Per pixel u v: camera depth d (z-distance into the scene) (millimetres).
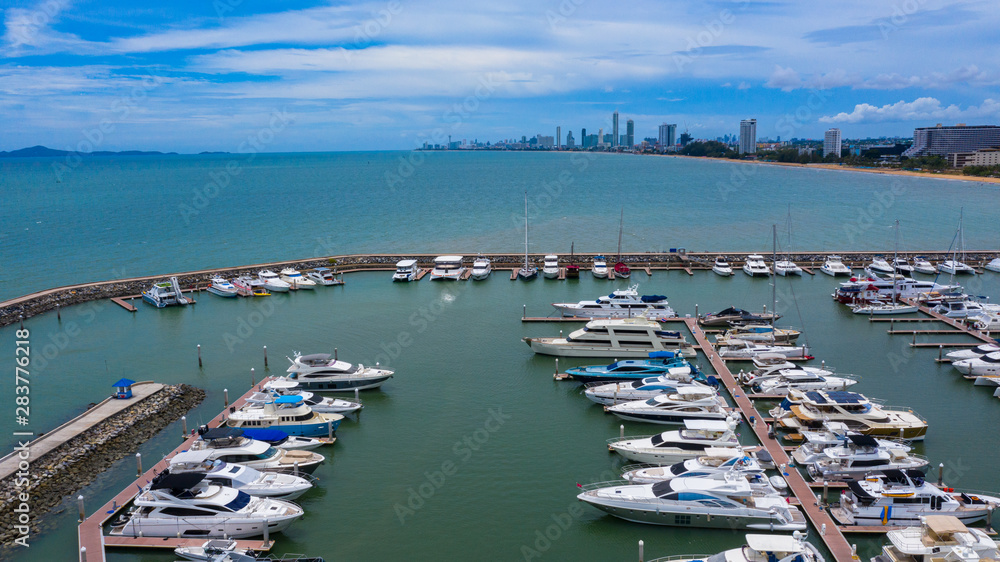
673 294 90500
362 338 71375
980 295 88562
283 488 37375
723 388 56156
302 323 77625
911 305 80500
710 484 36375
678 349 63469
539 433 48219
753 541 30031
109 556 33594
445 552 34250
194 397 54406
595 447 46062
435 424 49781
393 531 36125
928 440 46250
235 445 41375
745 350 64750
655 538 35562
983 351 62312
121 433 46688
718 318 74812
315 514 37750
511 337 71500
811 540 34781
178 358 65375
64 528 35719
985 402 52969
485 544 35000
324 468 43125
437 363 63375
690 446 42719
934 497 35500
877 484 36469
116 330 75625
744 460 38062
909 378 58500
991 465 42531
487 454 44969
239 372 61188
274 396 49531
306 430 46781
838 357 64438
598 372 57562
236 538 34781
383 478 41844
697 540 35375
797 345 68125
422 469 42969
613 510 36781
